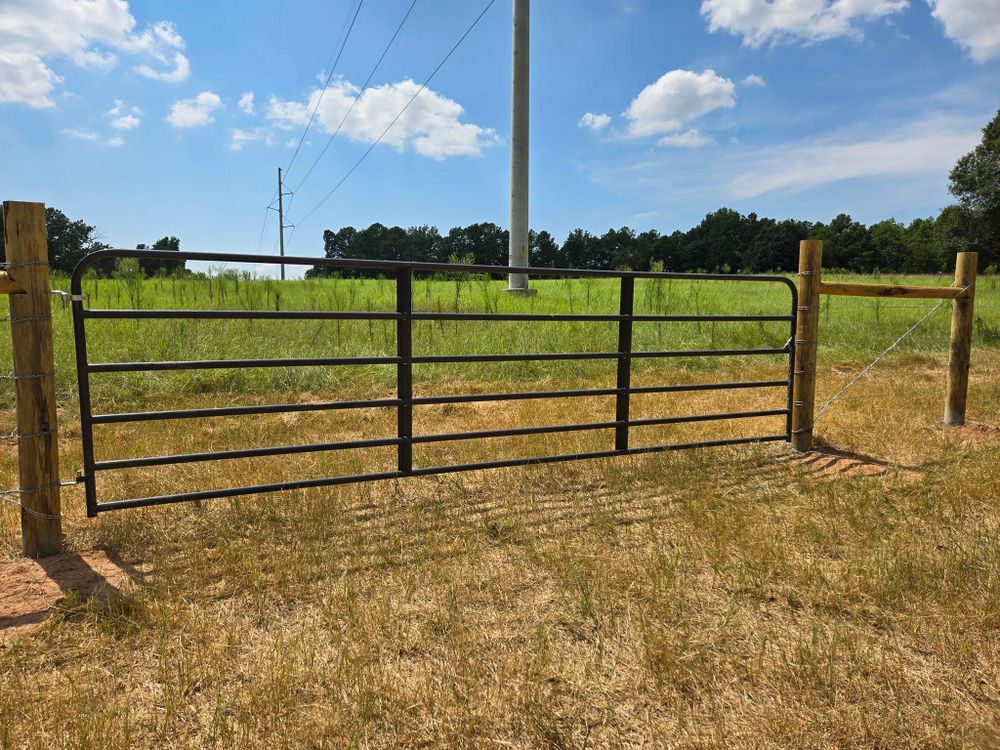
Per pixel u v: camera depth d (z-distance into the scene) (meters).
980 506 3.88
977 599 2.74
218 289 12.59
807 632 2.54
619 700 2.11
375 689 2.12
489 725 1.98
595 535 3.47
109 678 2.21
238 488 3.57
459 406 7.08
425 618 2.61
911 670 2.28
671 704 2.09
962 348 6.03
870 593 2.80
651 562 3.10
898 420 6.29
